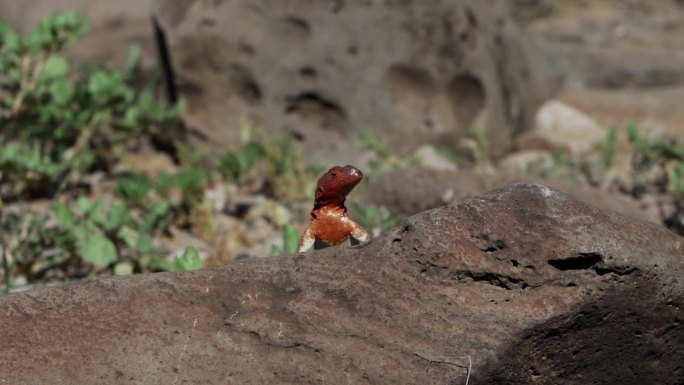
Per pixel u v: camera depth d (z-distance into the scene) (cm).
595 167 1581
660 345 627
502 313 604
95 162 1486
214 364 607
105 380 601
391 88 1580
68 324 612
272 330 613
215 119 1529
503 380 605
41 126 1346
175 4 1556
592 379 627
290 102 1548
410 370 599
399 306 610
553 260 604
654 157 1492
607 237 606
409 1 1598
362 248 630
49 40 1320
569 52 2225
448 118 1592
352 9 1579
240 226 1241
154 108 1373
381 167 1450
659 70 2220
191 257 758
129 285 623
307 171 1441
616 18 3053
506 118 1667
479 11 1645
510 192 621
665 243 629
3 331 608
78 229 1048
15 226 1120
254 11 1552
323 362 605
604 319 612
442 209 623
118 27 1673
